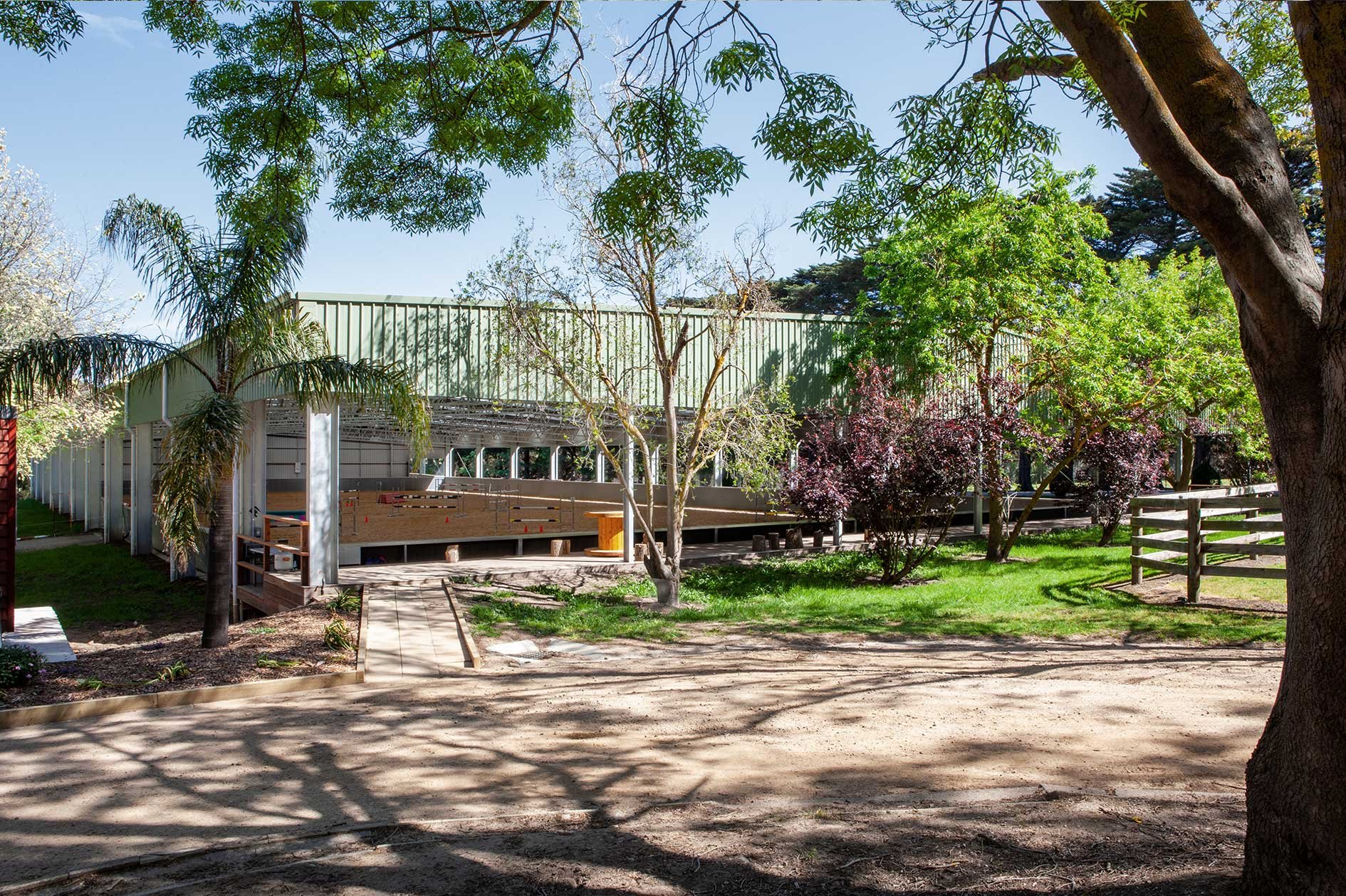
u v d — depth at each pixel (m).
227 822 4.30
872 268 17.62
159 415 21.31
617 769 5.07
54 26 6.59
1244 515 13.50
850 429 14.80
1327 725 2.80
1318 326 2.90
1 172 22.47
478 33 7.42
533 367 13.12
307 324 11.69
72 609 16.64
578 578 15.10
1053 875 3.34
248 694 7.45
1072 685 7.07
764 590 13.99
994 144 6.26
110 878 3.62
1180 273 20.64
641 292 13.12
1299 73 8.14
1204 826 3.90
